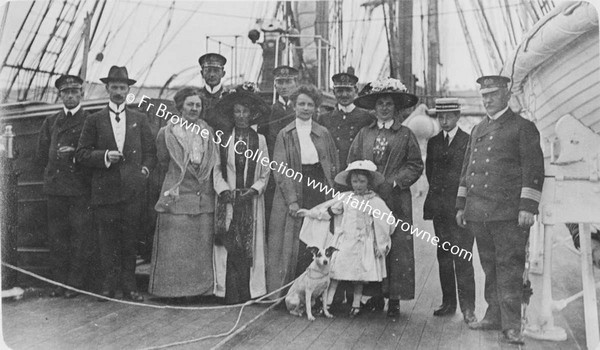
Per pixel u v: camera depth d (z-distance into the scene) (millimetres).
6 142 4070
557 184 3637
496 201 3709
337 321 3742
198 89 3947
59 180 4047
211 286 3971
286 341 3539
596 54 3451
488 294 3748
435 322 3744
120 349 3568
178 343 3570
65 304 4008
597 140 3586
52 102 4129
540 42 3498
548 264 3633
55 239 4059
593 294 3604
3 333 3803
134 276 4055
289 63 3900
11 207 4086
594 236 3812
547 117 3691
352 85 3826
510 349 3543
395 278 3777
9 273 4074
